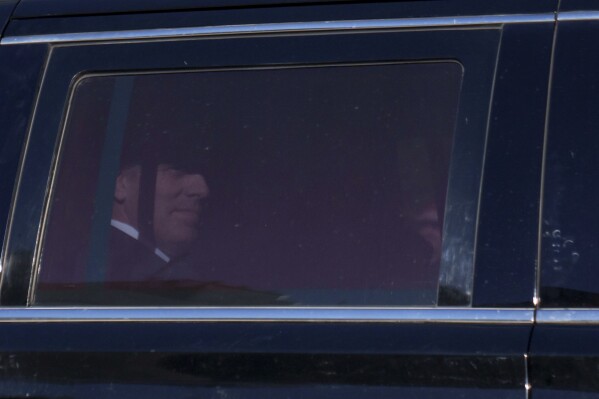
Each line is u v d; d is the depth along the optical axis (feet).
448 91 35.32
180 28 37.65
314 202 35.42
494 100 34.68
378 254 34.40
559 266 32.78
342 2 36.91
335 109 36.09
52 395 34.45
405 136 35.32
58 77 37.96
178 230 36.22
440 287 33.42
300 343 33.53
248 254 35.35
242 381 33.47
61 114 37.58
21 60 38.37
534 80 34.65
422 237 34.22
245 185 36.11
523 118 34.32
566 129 33.96
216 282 35.24
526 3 35.65
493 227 33.47
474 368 32.22
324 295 34.30
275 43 36.86
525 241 33.17
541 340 32.12
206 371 33.78
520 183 33.71
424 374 32.48
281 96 36.58
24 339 35.22
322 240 34.96
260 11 37.35
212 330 34.35
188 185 36.50
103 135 37.47
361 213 34.96
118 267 36.17
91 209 36.88
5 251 36.40
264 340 33.78
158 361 34.14
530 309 32.60
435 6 36.11
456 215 33.88
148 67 37.58
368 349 32.99
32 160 37.17
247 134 36.55
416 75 35.70
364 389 32.68
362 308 33.76
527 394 31.81
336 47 36.40
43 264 36.37
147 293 35.63
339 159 35.65
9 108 37.81
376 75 36.01
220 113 36.91
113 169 37.17
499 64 35.01
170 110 37.29
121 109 37.60
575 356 31.76
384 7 36.47
